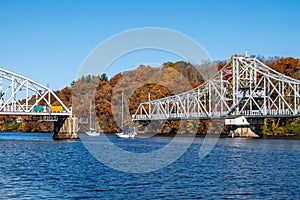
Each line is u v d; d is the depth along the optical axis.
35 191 34.81
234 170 47.69
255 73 129.38
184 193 34.16
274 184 38.22
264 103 122.25
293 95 121.12
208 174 44.41
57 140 112.81
